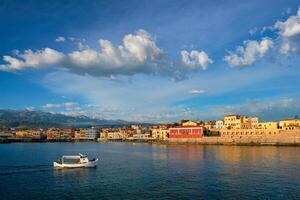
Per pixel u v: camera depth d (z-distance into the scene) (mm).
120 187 83688
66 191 79938
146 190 79500
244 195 72750
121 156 176750
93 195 75312
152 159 153750
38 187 85000
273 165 117188
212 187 81375
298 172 100500
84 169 118688
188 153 181375
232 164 122750
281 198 69625
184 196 72875
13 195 76375
